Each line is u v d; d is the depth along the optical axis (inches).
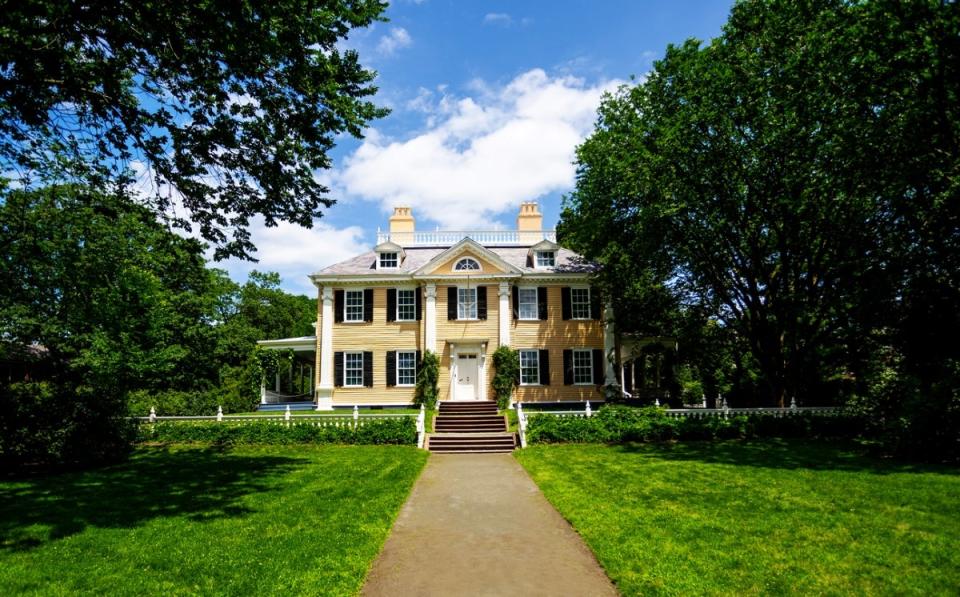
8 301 789.2
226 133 396.8
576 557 289.7
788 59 665.6
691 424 746.2
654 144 771.4
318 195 451.2
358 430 753.6
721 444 693.3
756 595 231.5
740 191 750.5
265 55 362.3
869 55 576.1
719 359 1094.4
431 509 398.9
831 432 746.2
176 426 760.3
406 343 1101.7
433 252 1225.4
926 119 548.7
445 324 1093.8
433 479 521.0
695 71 745.0
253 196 444.5
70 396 601.9
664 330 1057.5
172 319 1101.7
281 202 448.1
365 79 403.5
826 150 679.7
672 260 868.0
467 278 1102.4
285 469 555.5
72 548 296.5
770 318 872.3
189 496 426.3
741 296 884.6
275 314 2169.0
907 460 547.2
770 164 719.1
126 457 637.9
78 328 932.6
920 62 523.5
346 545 298.8
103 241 789.9
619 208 890.1
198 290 1266.0
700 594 232.2
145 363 983.0
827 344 858.8
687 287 927.0
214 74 373.7
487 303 1103.6
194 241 461.4
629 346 1187.9
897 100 576.7
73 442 568.7
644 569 261.7
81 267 765.9
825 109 658.2
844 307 754.8
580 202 1035.3
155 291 1007.0
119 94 364.5
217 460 617.3
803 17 673.6
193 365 1184.2
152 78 380.8
